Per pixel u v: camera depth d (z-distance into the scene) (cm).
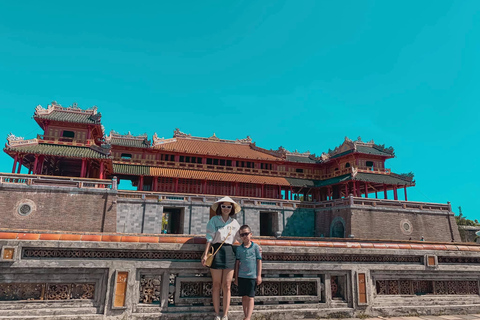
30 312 654
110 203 3847
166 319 700
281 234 5081
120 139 5941
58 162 5066
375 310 852
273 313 775
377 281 917
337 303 836
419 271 933
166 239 743
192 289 760
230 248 713
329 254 852
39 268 676
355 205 4675
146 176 5675
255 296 784
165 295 723
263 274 808
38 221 3550
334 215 4931
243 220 4934
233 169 6356
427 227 4969
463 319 859
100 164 4503
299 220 5266
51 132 4619
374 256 898
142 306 708
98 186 4025
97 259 704
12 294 679
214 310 726
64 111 4856
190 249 738
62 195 3709
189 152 6062
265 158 6562
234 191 6066
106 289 696
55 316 657
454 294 970
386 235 4691
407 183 5866
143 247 720
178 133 6719
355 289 851
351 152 6162
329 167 6925
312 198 7075
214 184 5984
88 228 3688
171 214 5519
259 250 736
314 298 824
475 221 7319
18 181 3681
